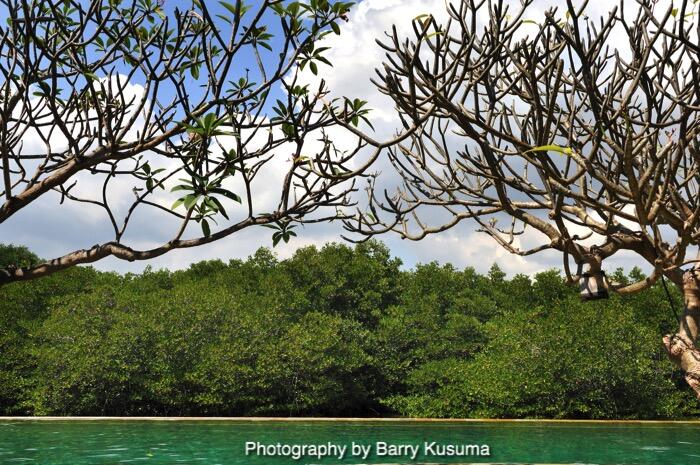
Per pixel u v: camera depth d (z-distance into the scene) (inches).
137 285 1240.2
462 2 167.9
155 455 520.1
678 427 746.8
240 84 160.6
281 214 149.5
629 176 175.3
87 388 864.3
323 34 143.6
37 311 1081.4
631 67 208.8
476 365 925.8
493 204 236.8
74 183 155.4
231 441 599.2
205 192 130.0
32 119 145.3
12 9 137.9
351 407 1052.5
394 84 173.8
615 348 863.7
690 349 211.5
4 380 896.3
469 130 183.3
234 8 132.7
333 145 160.4
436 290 1179.9
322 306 1141.7
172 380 864.3
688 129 185.6
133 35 150.3
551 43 212.8
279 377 907.4
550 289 1140.5
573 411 887.7
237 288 1144.8
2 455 513.7
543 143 176.9
